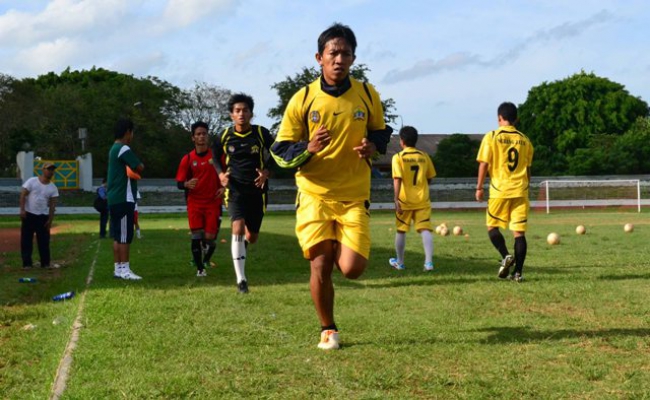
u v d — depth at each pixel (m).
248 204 8.12
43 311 6.69
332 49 4.68
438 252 12.51
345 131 4.77
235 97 8.08
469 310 6.26
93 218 32.59
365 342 4.99
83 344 4.93
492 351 4.70
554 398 3.68
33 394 3.95
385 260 11.18
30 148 42.66
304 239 4.86
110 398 3.69
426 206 9.79
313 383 3.96
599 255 11.65
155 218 32.94
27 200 11.02
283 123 4.93
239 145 8.03
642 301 6.70
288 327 5.53
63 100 48.91
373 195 46.81
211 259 11.48
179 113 54.41
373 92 4.96
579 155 51.38
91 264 10.80
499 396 3.72
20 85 49.38
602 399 3.64
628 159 49.56
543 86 62.38
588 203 44.72
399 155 9.77
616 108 59.88
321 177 4.86
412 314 6.08
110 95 52.00
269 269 10.08
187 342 4.98
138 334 5.26
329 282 4.87
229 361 4.45
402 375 4.09
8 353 5.01
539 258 11.19
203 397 3.70
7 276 9.87
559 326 5.51
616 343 4.86
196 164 9.45
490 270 9.61
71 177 40.44
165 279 8.86
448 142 51.62
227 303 6.70
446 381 3.97
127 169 8.90
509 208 8.44
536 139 61.59
